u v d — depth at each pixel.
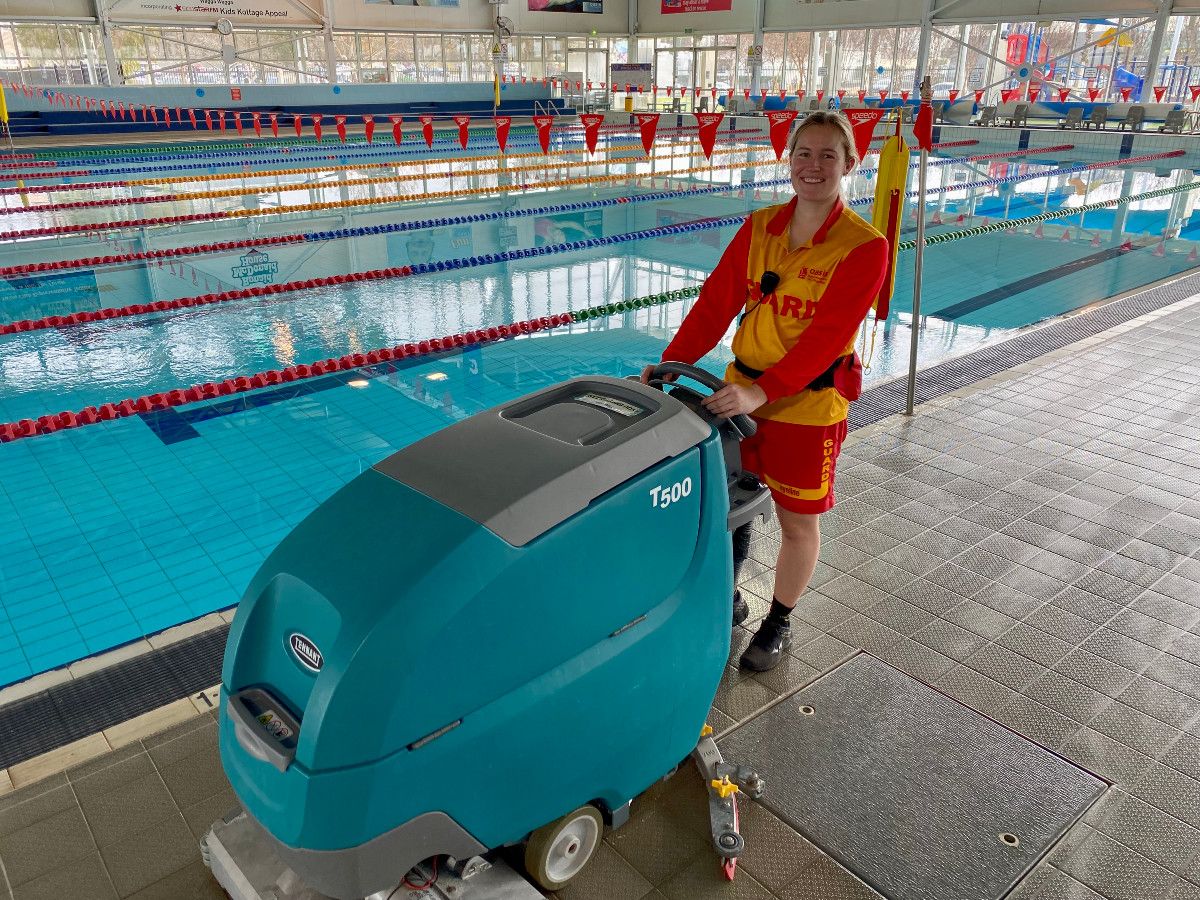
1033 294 5.88
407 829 1.07
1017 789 1.54
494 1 18.52
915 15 16.33
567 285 6.29
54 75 15.22
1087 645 1.92
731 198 9.93
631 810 1.50
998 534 2.36
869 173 11.41
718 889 1.36
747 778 1.52
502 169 12.07
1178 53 14.72
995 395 3.31
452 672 1.02
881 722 1.70
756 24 18.42
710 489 1.27
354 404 4.14
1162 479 2.64
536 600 1.07
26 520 3.11
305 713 1.00
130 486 3.35
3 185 10.62
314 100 17.42
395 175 11.77
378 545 1.04
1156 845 1.43
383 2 17.59
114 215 8.77
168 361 4.73
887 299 2.49
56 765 1.62
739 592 2.00
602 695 1.21
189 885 1.37
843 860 1.40
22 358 4.77
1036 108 15.16
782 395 1.47
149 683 1.97
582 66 21.03
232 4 16.09
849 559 2.25
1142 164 11.95
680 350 1.73
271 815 1.07
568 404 1.29
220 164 12.76
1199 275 5.04
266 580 1.10
